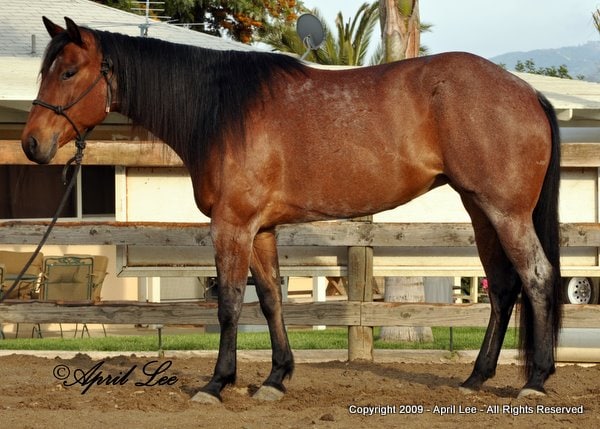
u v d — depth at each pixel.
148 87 6.17
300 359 8.03
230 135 5.95
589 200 7.94
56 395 6.29
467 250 7.97
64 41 6.11
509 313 6.41
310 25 10.49
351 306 7.69
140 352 8.17
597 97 12.74
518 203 5.79
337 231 7.65
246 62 6.14
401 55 10.70
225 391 6.40
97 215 12.69
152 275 7.95
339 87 6.04
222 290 6.00
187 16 25.47
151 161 7.75
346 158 5.93
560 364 7.73
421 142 5.89
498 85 5.82
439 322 7.62
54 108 6.06
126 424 5.40
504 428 5.25
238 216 5.96
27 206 12.48
